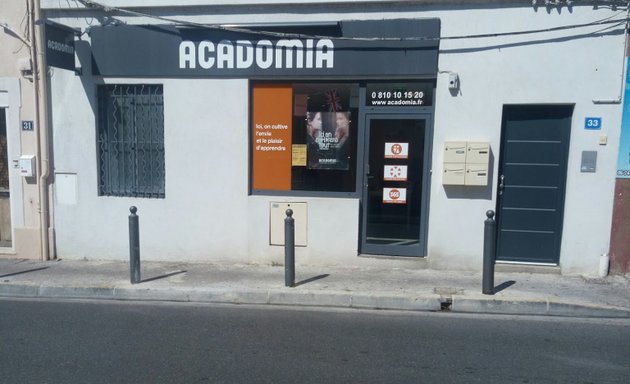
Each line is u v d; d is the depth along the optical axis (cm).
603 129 662
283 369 432
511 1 663
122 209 776
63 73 764
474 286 638
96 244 788
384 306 599
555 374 425
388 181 735
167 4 728
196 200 760
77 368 433
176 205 764
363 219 743
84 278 685
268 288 630
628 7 636
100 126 777
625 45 644
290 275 636
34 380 410
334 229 734
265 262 755
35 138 774
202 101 743
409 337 507
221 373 423
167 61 740
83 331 523
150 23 739
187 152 754
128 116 775
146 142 775
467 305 587
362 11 696
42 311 590
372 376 420
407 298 595
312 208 735
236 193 751
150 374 421
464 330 527
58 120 773
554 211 703
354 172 743
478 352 470
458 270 713
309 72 711
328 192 748
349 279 671
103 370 429
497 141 685
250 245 756
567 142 686
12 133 780
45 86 763
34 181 785
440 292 611
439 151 699
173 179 761
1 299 642
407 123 723
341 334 515
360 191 739
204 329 529
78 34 746
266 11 717
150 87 762
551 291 617
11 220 800
